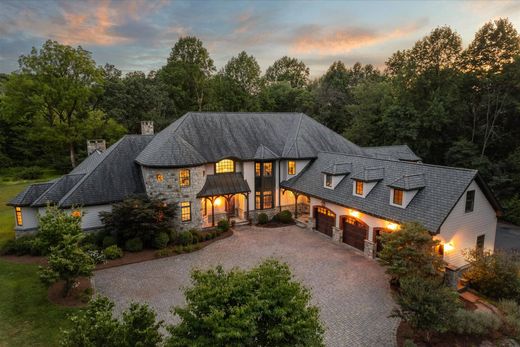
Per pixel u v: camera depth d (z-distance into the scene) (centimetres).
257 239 2345
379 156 3153
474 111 3672
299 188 2644
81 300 1473
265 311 768
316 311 848
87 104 4572
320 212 2494
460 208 1698
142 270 1830
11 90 3538
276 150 2858
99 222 2212
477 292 1612
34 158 5044
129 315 839
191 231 2312
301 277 1747
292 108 6034
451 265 1634
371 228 1995
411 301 1163
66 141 3822
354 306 1459
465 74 3691
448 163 3622
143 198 2208
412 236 1479
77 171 2725
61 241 1411
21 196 2161
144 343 795
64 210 2070
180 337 767
